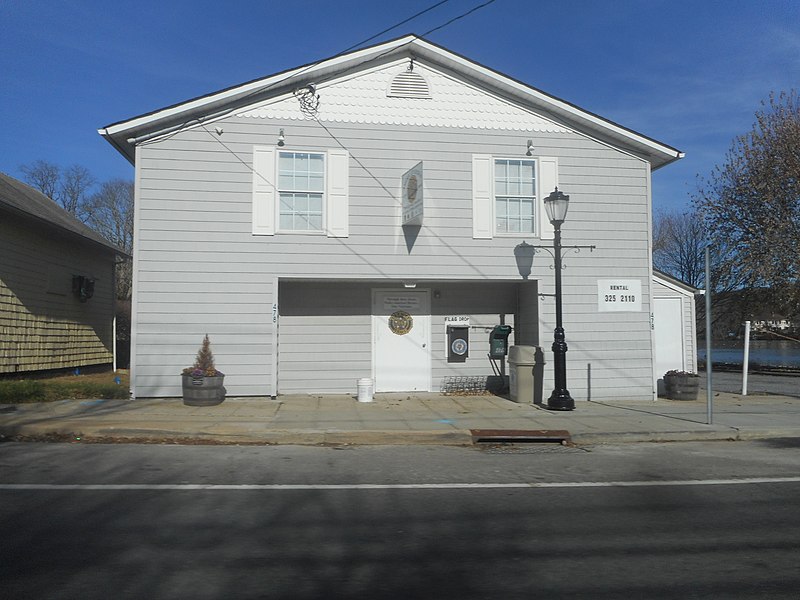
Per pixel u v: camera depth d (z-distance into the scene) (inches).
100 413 459.5
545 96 565.9
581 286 576.4
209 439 406.3
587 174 581.0
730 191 1083.9
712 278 1104.8
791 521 249.9
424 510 260.2
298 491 286.7
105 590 177.3
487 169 564.1
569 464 355.3
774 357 1390.3
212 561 200.5
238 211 528.4
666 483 311.3
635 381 581.9
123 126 505.4
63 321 756.6
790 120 1016.9
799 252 989.2
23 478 302.0
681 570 198.2
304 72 530.3
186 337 519.8
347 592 179.0
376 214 546.3
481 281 570.3
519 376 548.7
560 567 199.9
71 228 754.2
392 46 538.9
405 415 479.2
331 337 580.1
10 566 194.2
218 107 527.5
